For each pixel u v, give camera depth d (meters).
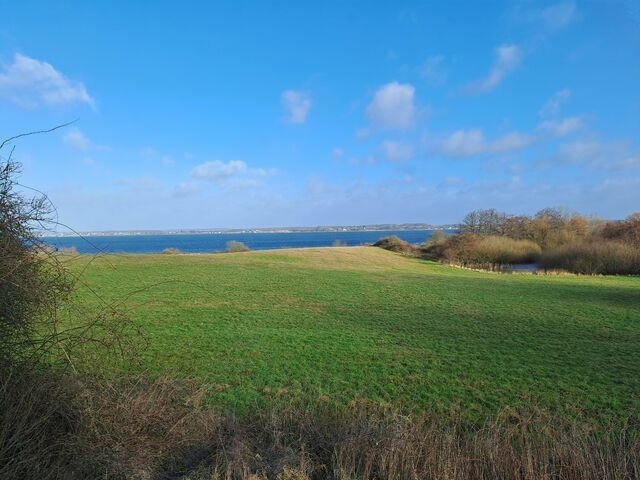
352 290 27.86
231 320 17.70
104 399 5.72
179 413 6.32
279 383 10.31
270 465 5.43
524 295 27.34
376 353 13.11
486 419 7.92
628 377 11.16
